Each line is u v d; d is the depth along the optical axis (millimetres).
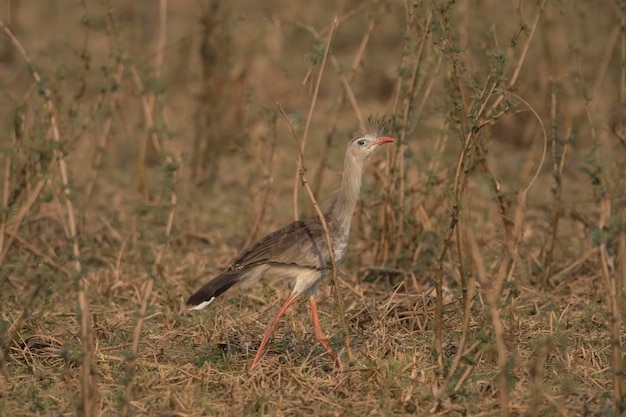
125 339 13891
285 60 27375
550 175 21609
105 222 18062
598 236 10648
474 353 12336
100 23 27844
